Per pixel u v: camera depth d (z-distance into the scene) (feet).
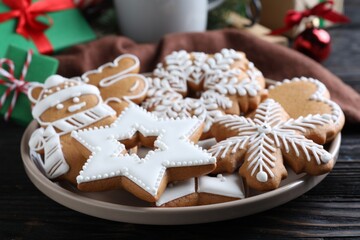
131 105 1.23
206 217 1.01
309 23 1.78
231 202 1.01
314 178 1.10
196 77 1.41
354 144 1.40
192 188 1.10
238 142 1.15
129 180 1.06
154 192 1.03
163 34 1.85
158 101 1.35
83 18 1.86
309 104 1.28
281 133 1.15
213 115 1.27
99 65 1.69
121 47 1.72
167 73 1.43
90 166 1.08
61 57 1.68
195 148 1.09
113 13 1.98
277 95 1.35
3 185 1.30
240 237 1.09
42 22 1.78
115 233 1.12
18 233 1.14
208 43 1.73
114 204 1.03
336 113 1.23
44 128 1.25
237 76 1.36
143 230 1.12
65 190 1.08
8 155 1.42
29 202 1.24
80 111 1.24
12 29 1.72
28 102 1.51
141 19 1.80
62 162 1.17
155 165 1.07
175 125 1.15
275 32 1.84
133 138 1.16
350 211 1.14
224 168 1.14
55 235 1.13
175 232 1.11
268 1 2.03
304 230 1.09
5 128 1.55
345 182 1.24
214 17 2.00
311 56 1.77
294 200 1.18
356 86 1.68
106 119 1.22
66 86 1.29
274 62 1.67
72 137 1.16
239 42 1.73
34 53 1.58
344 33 2.05
